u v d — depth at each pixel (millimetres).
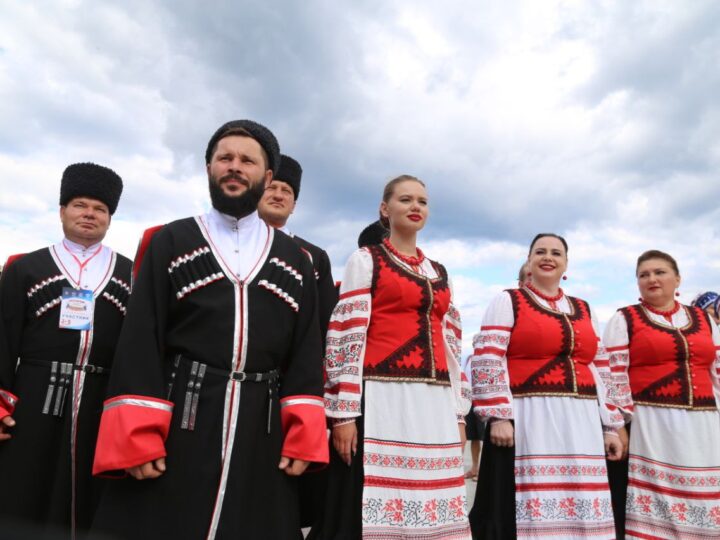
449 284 3191
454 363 3117
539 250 3807
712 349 4082
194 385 2107
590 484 3340
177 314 2215
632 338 4137
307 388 2328
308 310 2449
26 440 2785
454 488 2758
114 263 3217
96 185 3191
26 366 2896
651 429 3980
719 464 3896
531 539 3266
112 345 3031
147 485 2021
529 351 3562
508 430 3436
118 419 1988
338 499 2711
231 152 2393
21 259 3045
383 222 3445
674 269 4266
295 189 3646
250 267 2305
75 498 2783
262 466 2166
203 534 1990
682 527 3744
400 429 2717
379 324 2875
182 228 2324
